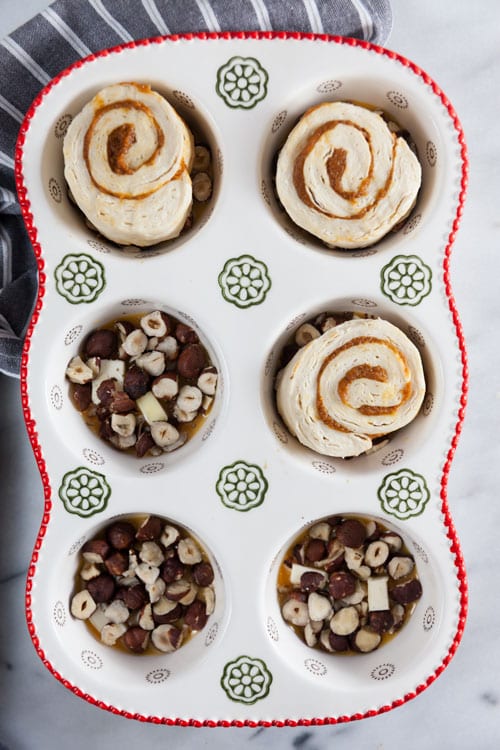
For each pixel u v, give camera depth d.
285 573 0.59
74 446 0.57
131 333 0.57
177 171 0.55
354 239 0.55
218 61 0.55
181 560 0.58
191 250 0.56
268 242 0.56
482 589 0.64
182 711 0.57
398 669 0.57
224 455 0.56
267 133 0.56
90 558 0.58
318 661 0.58
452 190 0.55
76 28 0.59
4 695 0.64
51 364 0.56
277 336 0.56
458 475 0.64
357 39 0.59
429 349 0.56
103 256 0.56
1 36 0.63
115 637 0.58
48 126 0.55
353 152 0.55
